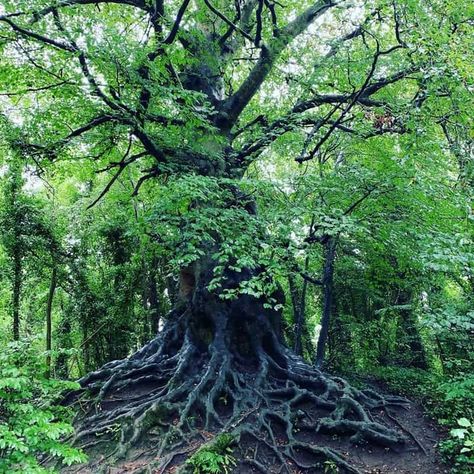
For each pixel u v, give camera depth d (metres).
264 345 9.89
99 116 8.91
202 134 9.82
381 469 7.23
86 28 7.50
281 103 13.20
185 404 8.18
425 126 8.96
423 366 15.59
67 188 20.25
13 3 7.44
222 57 12.11
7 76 8.80
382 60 10.62
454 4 8.62
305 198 9.00
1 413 3.86
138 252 16.73
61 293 18.72
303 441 7.82
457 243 7.09
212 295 9.73
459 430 4.94
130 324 17.78
